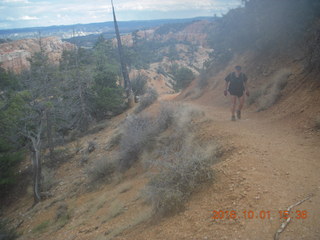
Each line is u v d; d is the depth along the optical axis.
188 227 3.78
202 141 7.57
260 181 4.13
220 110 11.58
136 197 6.96
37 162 13.24
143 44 158.75
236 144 6.16
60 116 19.08
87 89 24.95
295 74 9.05
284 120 7.32
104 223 6.44
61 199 11.48
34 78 18.16
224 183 4.43
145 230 4.51
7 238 9.71
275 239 2.87
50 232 8.10
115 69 38.88
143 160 9.23
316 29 8.86
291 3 11.40
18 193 16.47
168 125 10.73
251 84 11.80
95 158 14.81
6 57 105.31
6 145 16.91
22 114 15.60
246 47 15.37
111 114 27.05
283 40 11.71
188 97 17.44
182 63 155.25
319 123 6.00
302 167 4.44
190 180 4.80
